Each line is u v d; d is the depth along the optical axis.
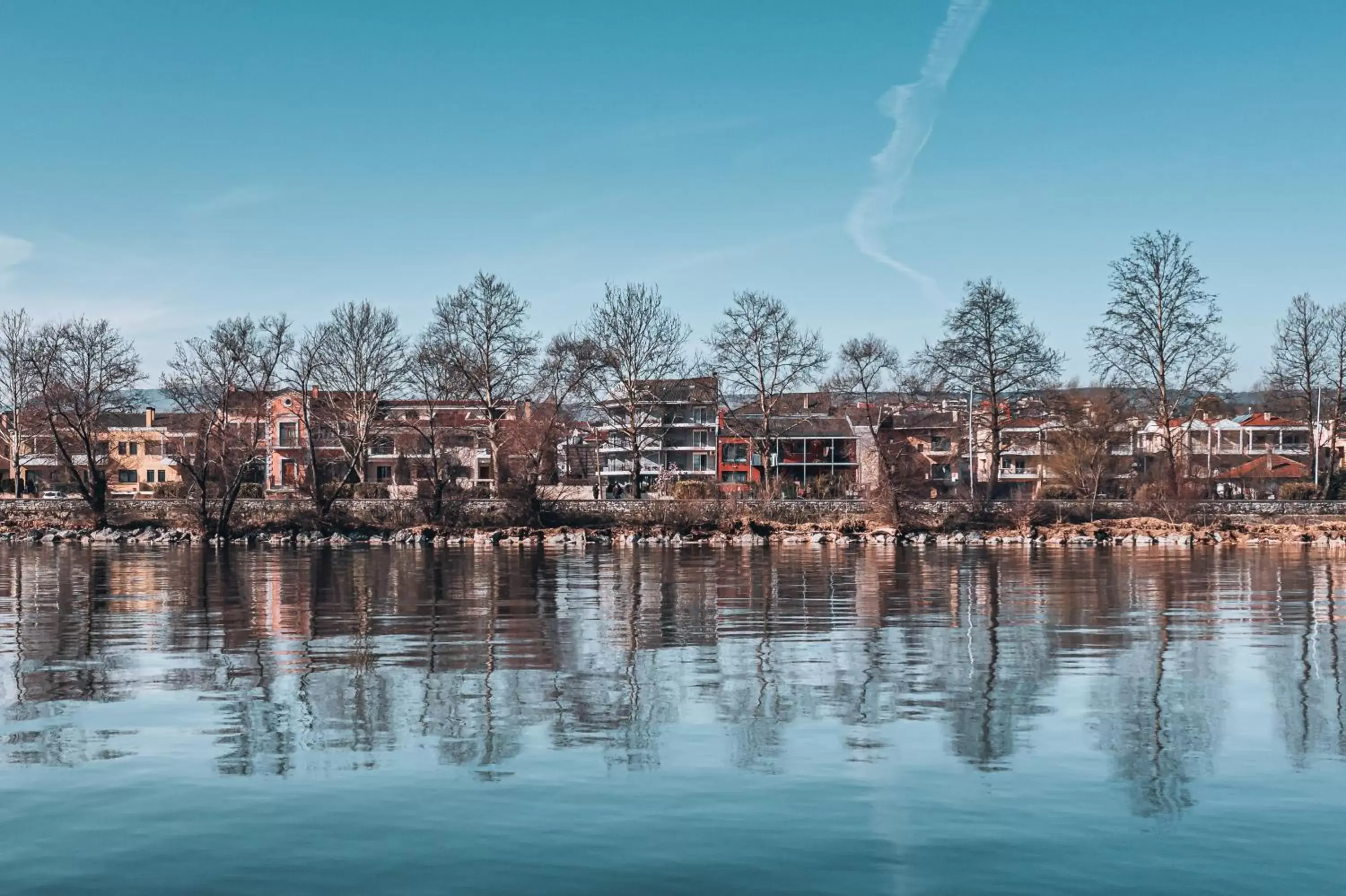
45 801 11.82
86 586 36.44
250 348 74.19
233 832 10.85
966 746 13.91
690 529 70.25
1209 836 10.70
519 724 15.15
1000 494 112.81
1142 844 10.48
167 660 20.59
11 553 56.50
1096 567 44.75
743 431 99.19
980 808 11.51
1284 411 117.50
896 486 70.88
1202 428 115.06
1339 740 14.23
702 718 15.50
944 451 117.31
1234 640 22.88
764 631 24.59
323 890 9.48
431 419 87.38
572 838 10.67
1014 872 9.83
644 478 116.50
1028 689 17.52
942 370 82.62
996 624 25.67
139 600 31.62
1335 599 31.22
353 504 74.81
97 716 15.69
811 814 11.33
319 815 11.34
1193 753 13.57
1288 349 90.75
